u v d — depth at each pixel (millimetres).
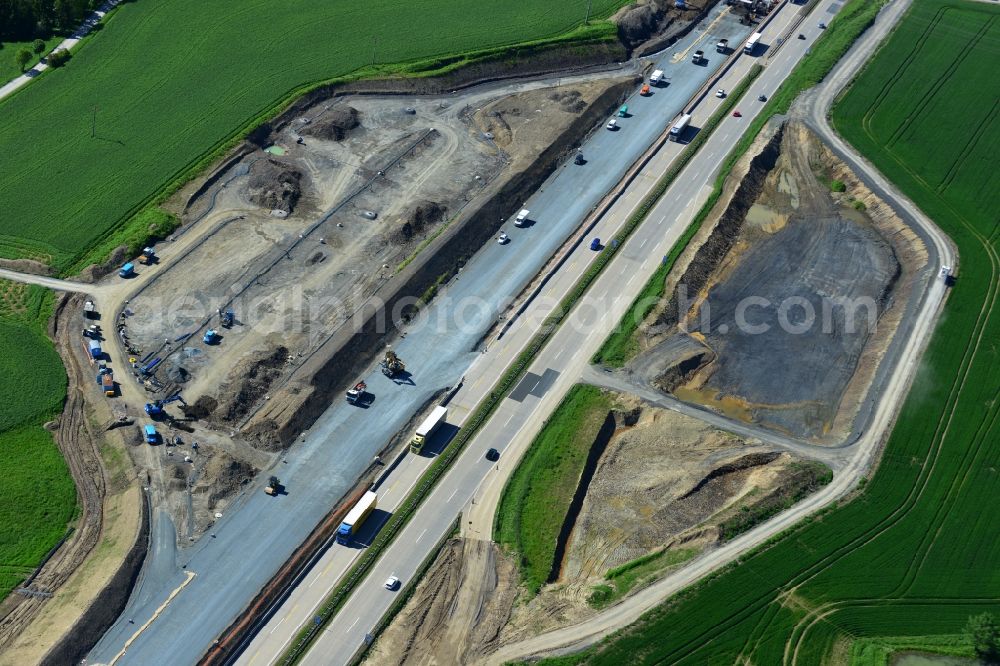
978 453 113938
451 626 95062
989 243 143250
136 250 131250
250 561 99000
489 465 110250
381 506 105188
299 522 103188
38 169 143000
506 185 146250
